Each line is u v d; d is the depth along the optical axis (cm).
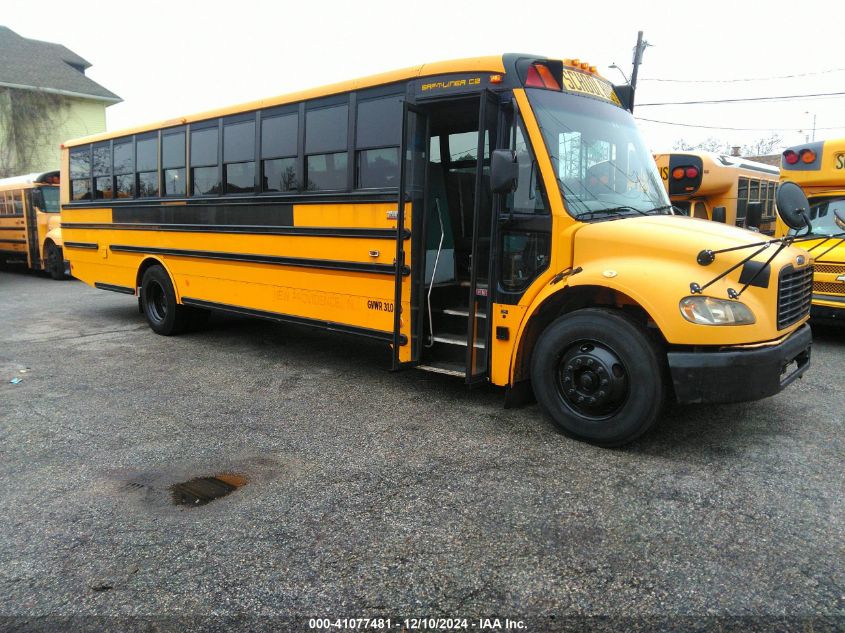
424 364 536
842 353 732
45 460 428
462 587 281
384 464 416
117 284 920
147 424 497
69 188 1006
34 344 795
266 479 396
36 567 301
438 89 506
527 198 464
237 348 770
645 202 505
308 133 615
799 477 388
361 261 571
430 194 573
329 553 309
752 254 394
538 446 443
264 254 674
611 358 425
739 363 389
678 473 395
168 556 309
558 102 481
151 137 820
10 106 2836
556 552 307
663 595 273
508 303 477
